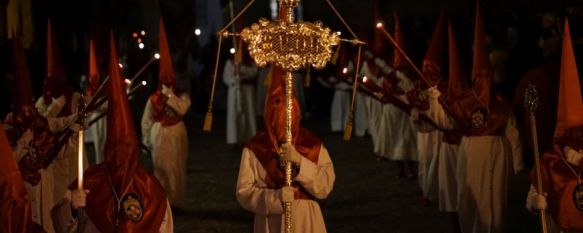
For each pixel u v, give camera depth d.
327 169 7.38
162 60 12.29
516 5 16.72
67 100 10.84
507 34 14.66
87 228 7.14
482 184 9.80
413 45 15.48
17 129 8.48
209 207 12.59
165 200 7.30
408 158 14.06
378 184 13.89
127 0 23.59
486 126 9.78
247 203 7.28
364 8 25.88
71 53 18.94
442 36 11.47
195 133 21.22
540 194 7.45
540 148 11.41
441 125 10.12
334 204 12.55
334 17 26.62
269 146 7.36
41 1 19.28
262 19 6.98
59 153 9.83
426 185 11.80
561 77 7.64
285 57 6.94
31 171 8.55
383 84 14.05
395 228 10.98
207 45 26.02
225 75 18.27
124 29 25.53
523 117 11.63
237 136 18.08
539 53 13.85
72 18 21.44
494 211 9.81
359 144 18.22
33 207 8.67
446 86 11.34
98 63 12.86
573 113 7.63
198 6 35.12
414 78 13.73
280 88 7.39
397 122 14.20
